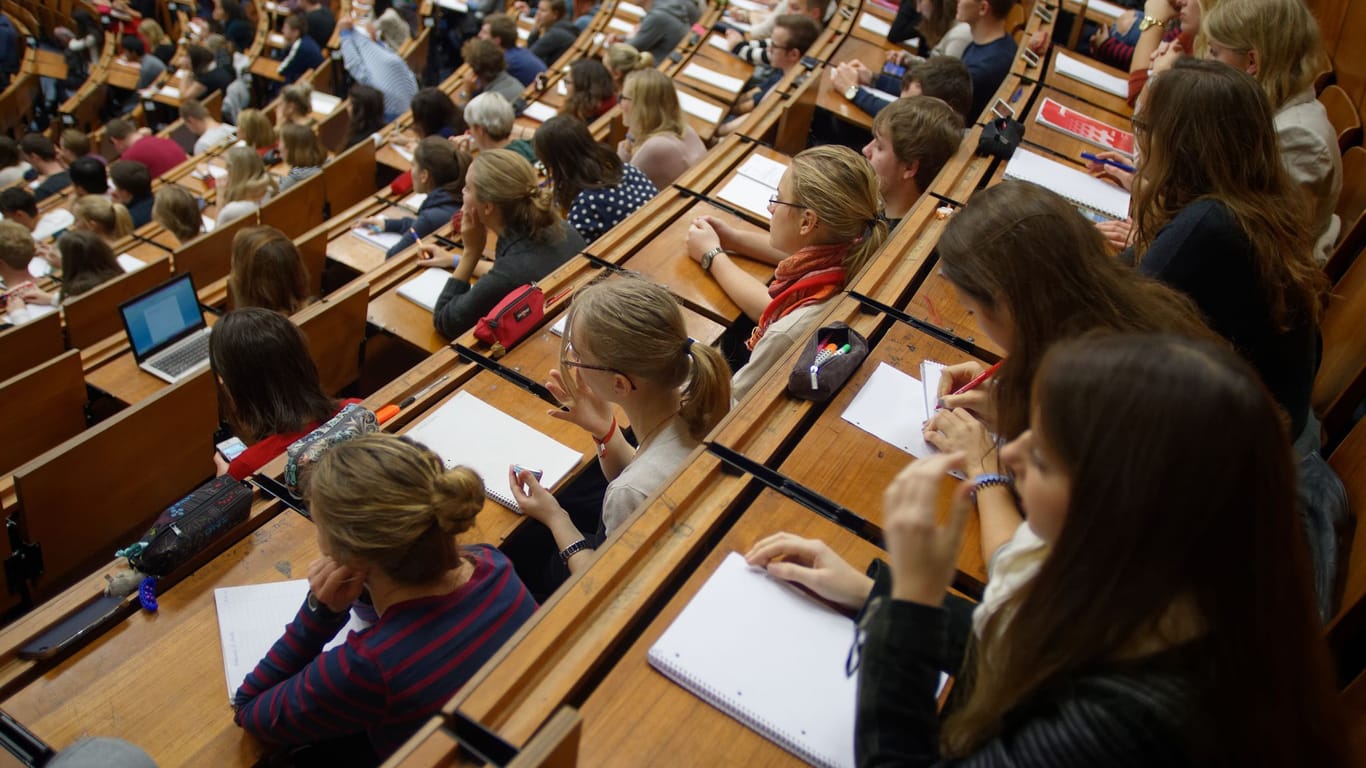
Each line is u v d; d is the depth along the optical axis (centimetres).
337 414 224
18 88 1075
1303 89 229
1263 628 77
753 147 358
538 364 240
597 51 630
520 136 503
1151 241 182
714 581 135
